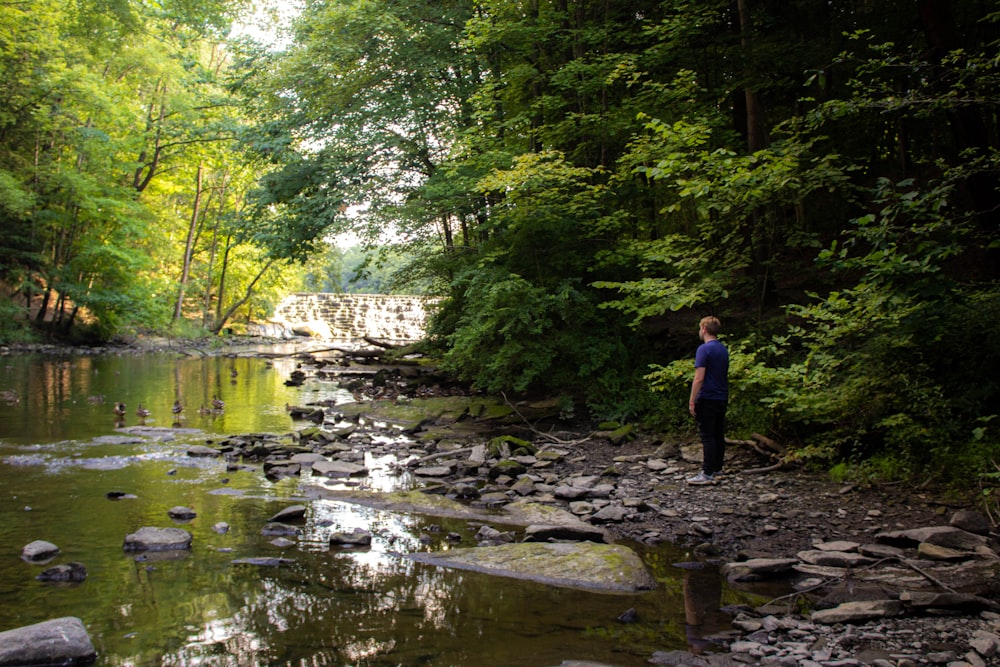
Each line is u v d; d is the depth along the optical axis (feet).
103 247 97.50
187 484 24.18
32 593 14.01
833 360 24.90
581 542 18.20
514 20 47.03
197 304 155.43
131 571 15.46
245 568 15.87
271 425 38.83
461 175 48.55
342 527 19.63
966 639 12.57
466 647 12.02
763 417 28.94
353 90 59.41
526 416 40.63
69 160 102.94
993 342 22.80
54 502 21.18
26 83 90.02
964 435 22.85
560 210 39.17
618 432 34.14
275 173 66.95
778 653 11.99
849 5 45.75
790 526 19.97
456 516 21.30
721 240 32.73
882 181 21.68
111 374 65.72
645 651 12.09
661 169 27.02
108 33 105.50
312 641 12.10
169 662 11.19
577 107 46.57
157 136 113.80
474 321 40.52
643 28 41.39
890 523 19.53
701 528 19.93
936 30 27.84
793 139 27.07
